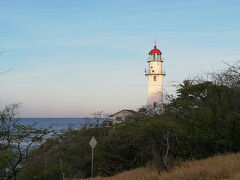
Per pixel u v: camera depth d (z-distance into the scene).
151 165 17.42
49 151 28.56
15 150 20.97
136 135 20.34
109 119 32.97
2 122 20.33
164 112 21.41
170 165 15.28
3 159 17.98
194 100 20.53
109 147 22.91
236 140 17.75
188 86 20.94
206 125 18.45
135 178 13.63
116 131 22.61
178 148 18.45
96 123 31.41
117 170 22.39
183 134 17.80
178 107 20.67
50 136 28.86
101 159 23.53
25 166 22.55
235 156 14.05
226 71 18.62
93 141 22.36
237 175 9.64
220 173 10.66
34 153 24.86
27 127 20.86
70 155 27.28
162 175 12.62
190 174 11.16
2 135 20.23
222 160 13.26
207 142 18.45
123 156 22.48
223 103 18.06
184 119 19.72
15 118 20.73
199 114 19.22
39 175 22.34
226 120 17.56
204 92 20.00
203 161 14.89
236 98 17.55
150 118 20.67
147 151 20.00
